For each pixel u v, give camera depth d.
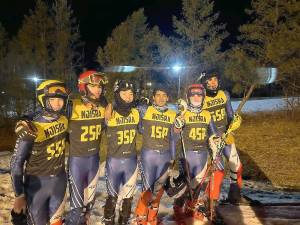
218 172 5.75
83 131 4.56
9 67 23.80
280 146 15.75
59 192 4.08
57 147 4.03
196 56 22.66
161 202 6.67
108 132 4.95
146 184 5.23
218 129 5.91
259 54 22.42
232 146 6.15
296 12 21.55
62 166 4.13
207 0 22.22
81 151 4.58
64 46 26.72
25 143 3.70
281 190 9.35
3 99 22.95
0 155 14.76
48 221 4.11
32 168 3.95
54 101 3.98
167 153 5.24
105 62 25.12
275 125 19.53
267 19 21.73
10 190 7.34
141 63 24.72
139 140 13.41
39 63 25.38
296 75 21.52
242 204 6.20
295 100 23.08
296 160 13.82
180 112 5.39
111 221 5.11
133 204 6.55
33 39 26.69
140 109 5.14
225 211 5.82
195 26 22.36
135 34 27.00
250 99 34.03
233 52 22.47
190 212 5.62
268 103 29.67
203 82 5.89
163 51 22.91
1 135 20.34
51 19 27.00
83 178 4.64
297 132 17.83
